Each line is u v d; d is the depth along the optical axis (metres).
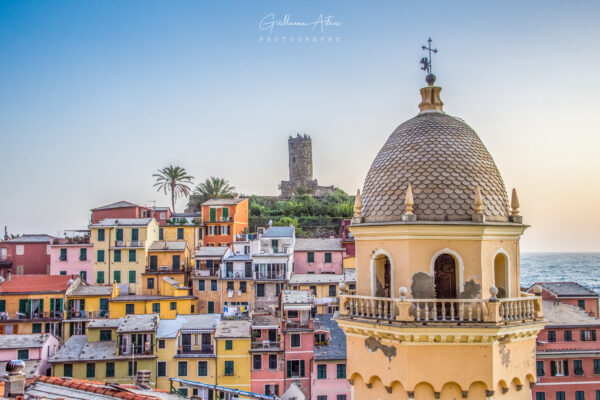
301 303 71.25
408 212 19.42
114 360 67.88
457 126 21.55
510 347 19.34
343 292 21.55
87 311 84.31
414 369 18.83
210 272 91.00
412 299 18.83
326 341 71.62
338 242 100.81
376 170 21.66
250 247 93.00
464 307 18.77
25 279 86.44
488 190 20.44
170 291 87.88
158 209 114.56
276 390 68.81
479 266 19.31
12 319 80.12
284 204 152.12
